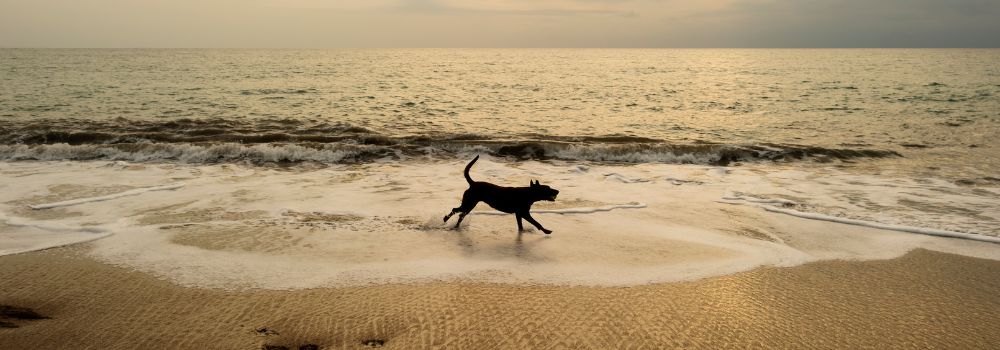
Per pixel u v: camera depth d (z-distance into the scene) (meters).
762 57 132.00
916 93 29.94
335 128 15.80
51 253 5.29
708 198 8.25
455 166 11.01
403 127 16.72
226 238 5.85
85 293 4.34
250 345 3.52
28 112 18.97
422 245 5.71
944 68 62.53
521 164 11.47
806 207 7.65
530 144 12.72
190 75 43.31
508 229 6.41
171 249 5.45
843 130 16.92
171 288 4.46
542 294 4.43
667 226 6.66
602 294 4.45
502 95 29.11
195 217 6.75
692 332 3.79
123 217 6.70
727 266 5.19
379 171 10.34
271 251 5.44
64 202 7.36
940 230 6.39
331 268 4.96
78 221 6.47
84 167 10.12
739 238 6.17
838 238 6.19
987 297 4.50
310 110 21.25
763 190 8.84
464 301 4.26
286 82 37.19
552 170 10.71
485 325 3.83
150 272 4.82
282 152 11.42
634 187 9.08
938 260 5.44
